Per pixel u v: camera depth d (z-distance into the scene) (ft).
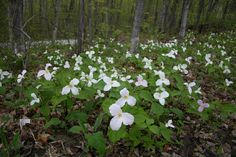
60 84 3.23
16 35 7.17
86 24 17.66
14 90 4.32
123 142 2.92
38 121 3.30
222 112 3.50
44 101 2.98
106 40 12.34
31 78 4.70
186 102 3.60
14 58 6.33
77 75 4.23
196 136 3.30
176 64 5.87
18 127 3.19
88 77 3.46
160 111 2.89
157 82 3.25
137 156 2.78
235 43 12.37
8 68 5.79
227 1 19.84
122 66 6.43
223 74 6.14
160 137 3.07
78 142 2.95
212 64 6.36
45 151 2.80
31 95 3.04
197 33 17.46
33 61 6.56
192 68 6.53
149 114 3.24
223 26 19.21
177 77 4.24
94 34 14.75
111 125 2.14
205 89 5.18
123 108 2.60
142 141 2.88
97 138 2.35
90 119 3.33
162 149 2.90
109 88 2.92
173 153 2.88
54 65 6.73
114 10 14.03
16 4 7.02
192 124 3.57
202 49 9.81
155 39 15.03
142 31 17.62
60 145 2.89
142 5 7.96
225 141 3.29
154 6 25.00
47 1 17.74
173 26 21.18
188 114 3.80
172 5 19.47
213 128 3.54
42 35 12.04
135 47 8.19
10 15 7.21
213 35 15.72
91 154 2.72
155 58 7.82
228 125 3.68
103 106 2.70
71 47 10.25
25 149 2.79
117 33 14.74
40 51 9.19
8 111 3.67
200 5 17.90
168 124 2.89
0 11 7.64
